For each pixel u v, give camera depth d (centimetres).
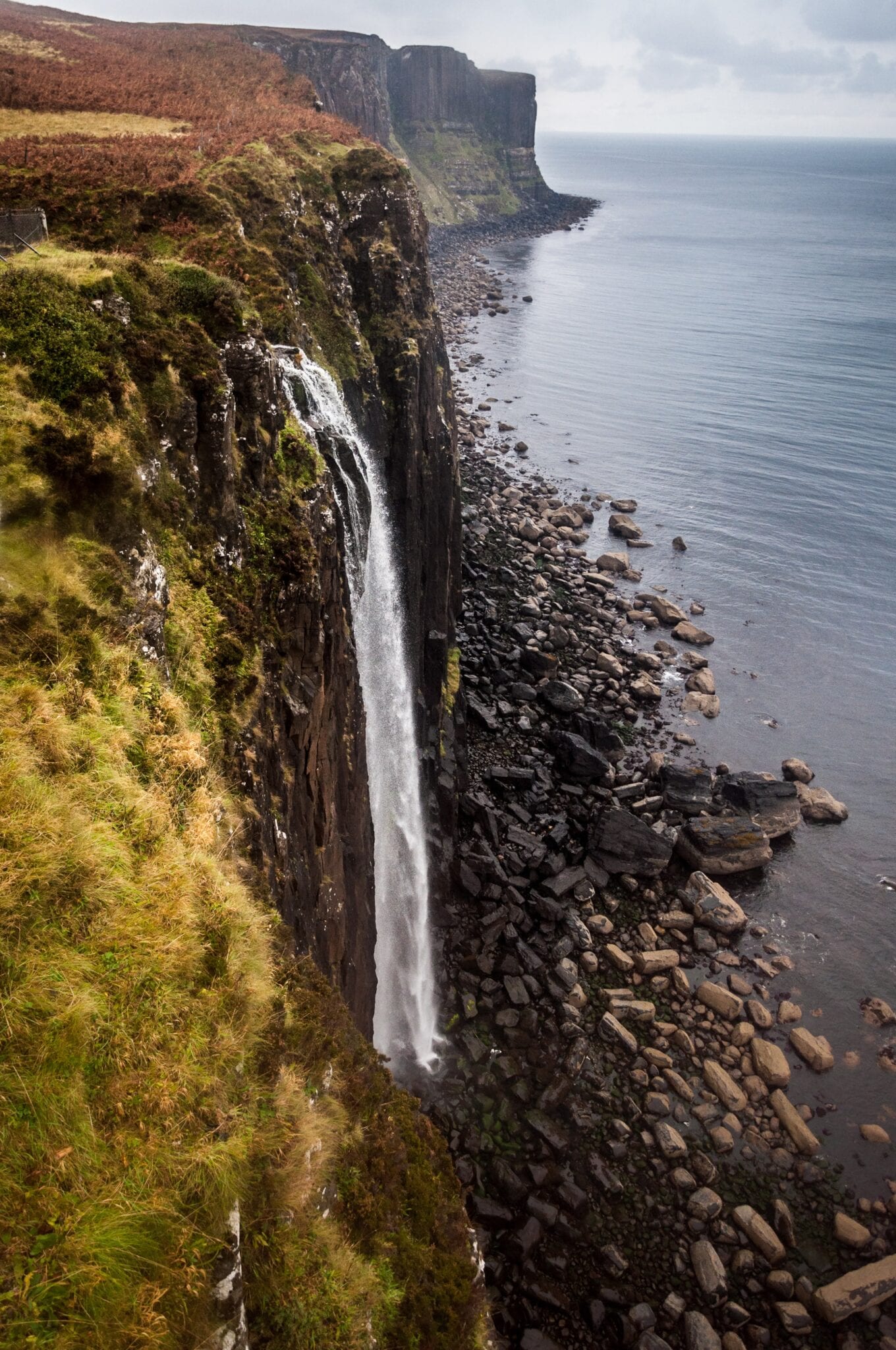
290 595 1953
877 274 19362
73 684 1204
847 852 4272
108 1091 895
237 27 12925
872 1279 2455
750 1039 3244
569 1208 2620
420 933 3350
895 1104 3064
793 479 8675
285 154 4238
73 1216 781
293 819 1841
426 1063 3041
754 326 14525
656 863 3888
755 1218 2623
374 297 4241
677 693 5438
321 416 2831
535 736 4709
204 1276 812
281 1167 1035
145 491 1514
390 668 3538
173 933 1062
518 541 6994
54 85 4988
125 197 2945
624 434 9788
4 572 1244
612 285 17800
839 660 5938
